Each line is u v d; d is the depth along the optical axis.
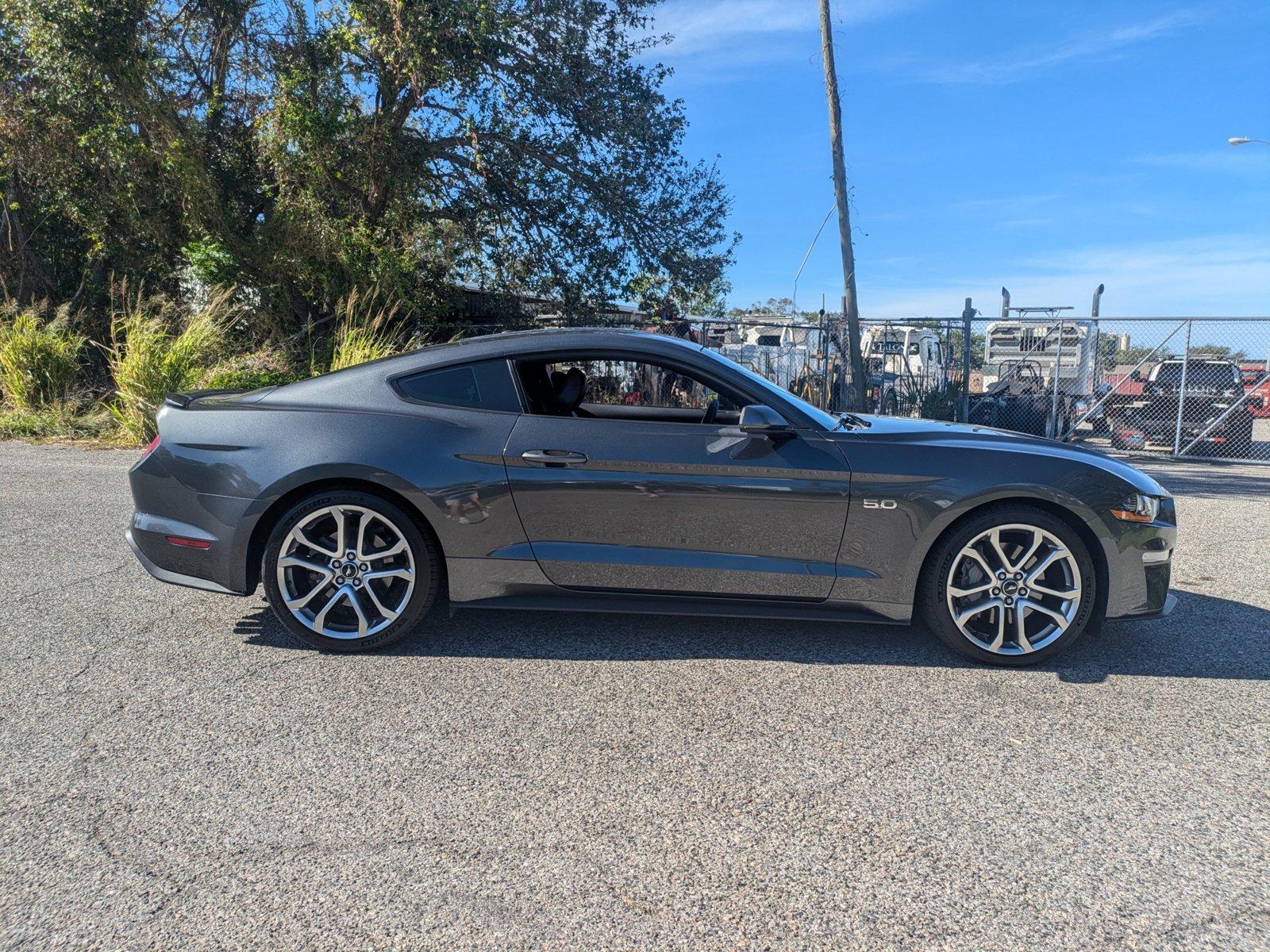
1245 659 3.72
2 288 14.88
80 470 8.40
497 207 15.84
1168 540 3.59
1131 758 2.78
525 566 3.63
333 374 3.87
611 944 1.87
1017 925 1.95
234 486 3.59
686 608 3.63
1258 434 17.89
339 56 14.05
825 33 12.91
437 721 2.99
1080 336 16.34
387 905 2.00
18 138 13.69
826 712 3.11
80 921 1.93
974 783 2.61
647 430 3.64
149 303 12.94
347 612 3.73
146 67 13.43
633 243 16.06
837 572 3.59
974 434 3.87
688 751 2.79
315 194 14.29
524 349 3.77
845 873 2.15
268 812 2.39
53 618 4.02
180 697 3.17
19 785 2.53
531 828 2.33
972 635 3.58
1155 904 2.03
